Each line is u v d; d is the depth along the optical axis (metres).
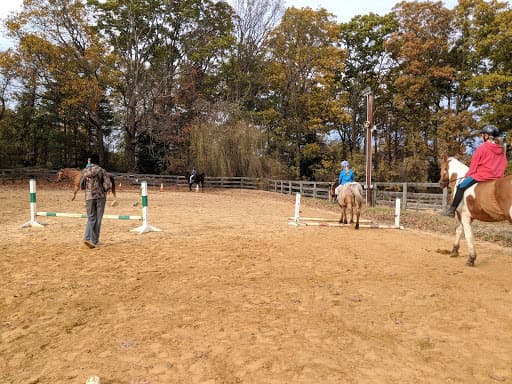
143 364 3.48
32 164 39.47
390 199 19.52
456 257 8.16
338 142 40.62
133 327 4.27
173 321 4.44
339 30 39.88
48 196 21.53
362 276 6.51
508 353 3.83
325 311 4.85
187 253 8.00
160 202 20.16
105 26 39.66
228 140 34.72
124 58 39.03
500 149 7.02
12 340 3.96
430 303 5.21
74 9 35.00
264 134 35.19
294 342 3.94
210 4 43.06
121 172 41.72
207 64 43.66
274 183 32.44
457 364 3.60
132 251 8.12
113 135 43.44
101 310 4.78
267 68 41.47
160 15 40.22
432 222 13.30
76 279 6.05
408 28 34.19
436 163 33.47
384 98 39.72
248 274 6.50
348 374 3.36
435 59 33.75
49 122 39.16
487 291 5.76
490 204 6.63
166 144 41.56
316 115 40.59
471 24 30.88
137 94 37.72
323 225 12.15
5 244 8.66
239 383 3.19
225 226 12.00
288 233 10.93
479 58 29.34
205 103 37.41
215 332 4.15
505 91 25.16
